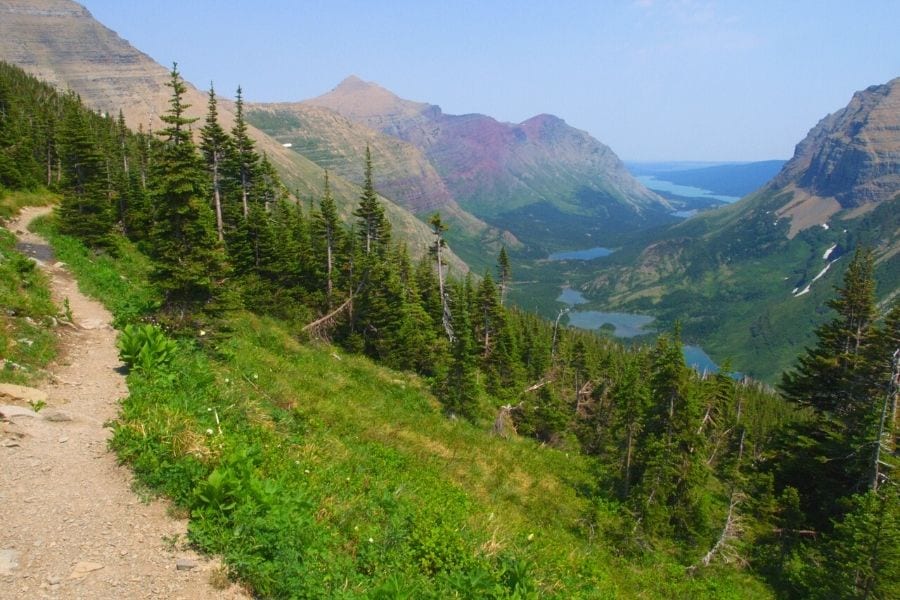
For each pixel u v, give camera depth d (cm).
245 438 1262
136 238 4309
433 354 4397
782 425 3856
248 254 3722
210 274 1889
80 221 3425
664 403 2894
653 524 2434
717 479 3816
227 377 1727
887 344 3325
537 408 4041
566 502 2477
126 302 2220
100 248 3450
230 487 919
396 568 962
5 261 2100
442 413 3209
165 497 947
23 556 750
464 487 1988
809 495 3416
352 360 3609
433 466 2052
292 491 1045
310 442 1542
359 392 2758
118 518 871
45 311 1725
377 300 4144
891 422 2841
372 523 1125
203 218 1884
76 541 801
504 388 4291
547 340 6738
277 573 794
